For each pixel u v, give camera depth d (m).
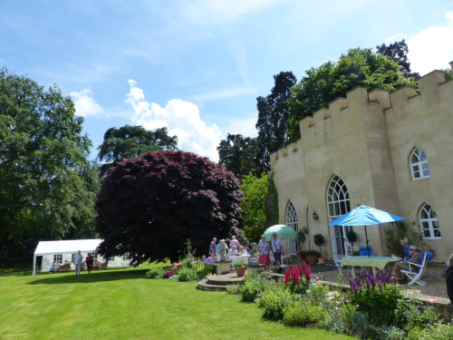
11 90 27.30
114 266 30.34
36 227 36.22
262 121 43.47
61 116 29.28
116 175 21.34
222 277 12.74
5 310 10.29
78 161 29.45
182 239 20.42
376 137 14.05
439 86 12.35
